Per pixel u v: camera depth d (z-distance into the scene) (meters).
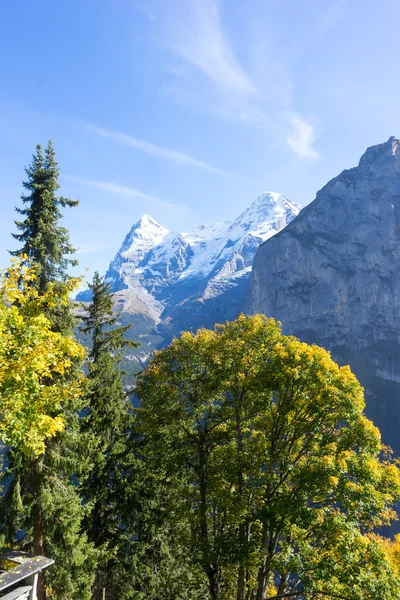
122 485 20.47
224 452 15.76
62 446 14.53
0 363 8.16
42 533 13.55
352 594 11.24
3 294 8.94
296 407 14.28
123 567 20.33
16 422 7.98
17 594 6.77
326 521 11.82
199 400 15.73
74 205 16.16
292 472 14.21
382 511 12.39
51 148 15.79
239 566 14.02
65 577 13.86
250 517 13.76
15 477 13.06
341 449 13.23
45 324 9.50
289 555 12.28
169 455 16.42
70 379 14.77
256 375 14.95
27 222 14.71
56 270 15.46
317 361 13.94
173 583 20.34
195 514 14.99
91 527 19.28
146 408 16.70
